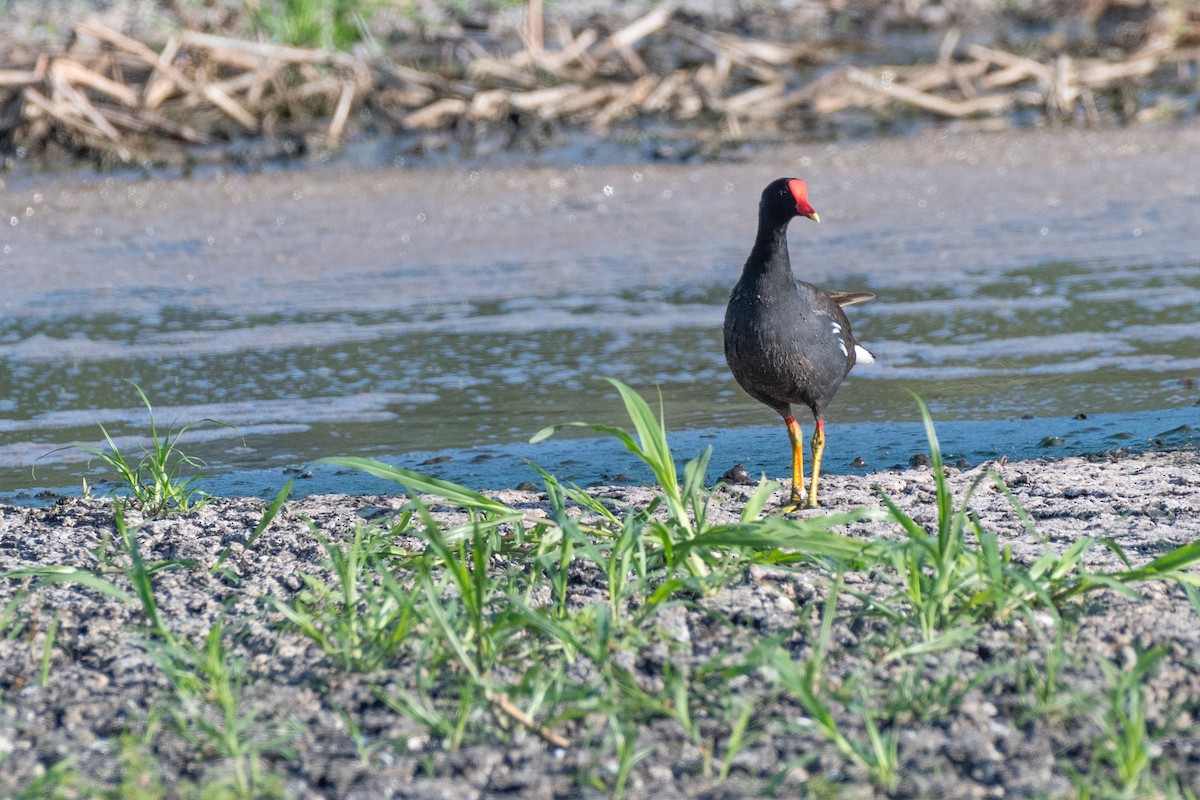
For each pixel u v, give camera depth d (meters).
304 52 28.92
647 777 5.96
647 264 19.62
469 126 27.78
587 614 7.18
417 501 6.98
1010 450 11.77
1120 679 6.22
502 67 30.00
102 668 7.21
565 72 30.66
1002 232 20.70
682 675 6.34
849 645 7.07
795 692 6.27
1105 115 28.69
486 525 8.16
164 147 26.86
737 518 9.59
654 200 23.25
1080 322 16.14
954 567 7.33
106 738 6.43
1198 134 26.48
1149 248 19.48
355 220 22.36
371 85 28.83
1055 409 13.08
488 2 38.41
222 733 6.31
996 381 14.10
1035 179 23.92
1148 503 9.42
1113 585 7.05
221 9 32.88
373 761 6.11
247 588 8.26
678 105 29.47
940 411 13.17
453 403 13.98
